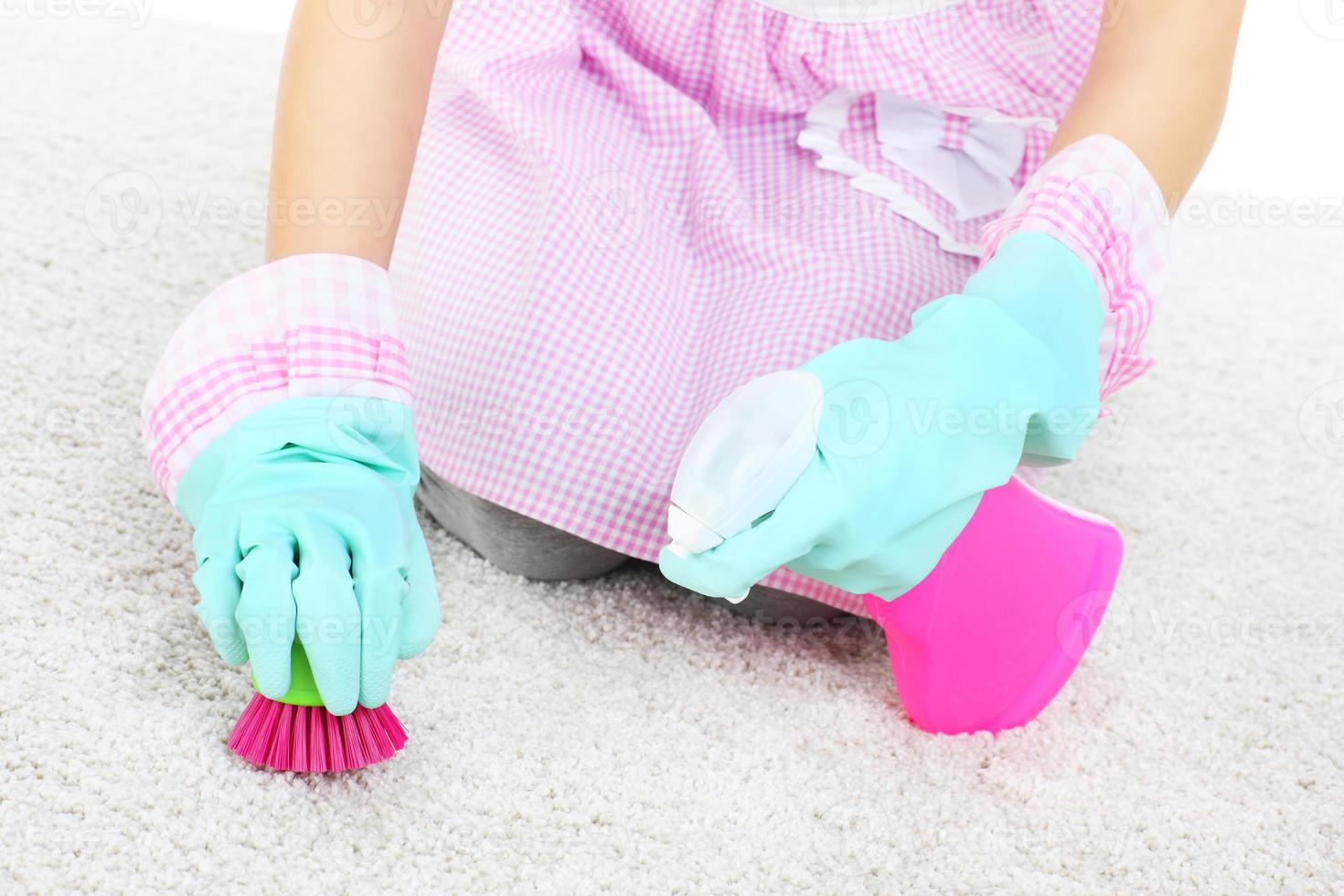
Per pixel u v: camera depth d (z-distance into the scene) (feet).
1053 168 2.58
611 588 3.10
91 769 2.22
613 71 3.34
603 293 2.91
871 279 2.95
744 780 2.52
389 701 2.55
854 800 2.49
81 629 2.53
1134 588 3.28
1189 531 3.54
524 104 3.14
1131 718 2.82
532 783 2.42
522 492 2.82
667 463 2.85
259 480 2.17
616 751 2.53
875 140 3.29
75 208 4.02
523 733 2.54
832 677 2.89
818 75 3.27
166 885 2.04
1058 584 2.72
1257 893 2.36
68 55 4.93
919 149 3.23
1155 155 2.66
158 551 2.82
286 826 2.21
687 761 2.53
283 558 2.06
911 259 3.05
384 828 2.25
